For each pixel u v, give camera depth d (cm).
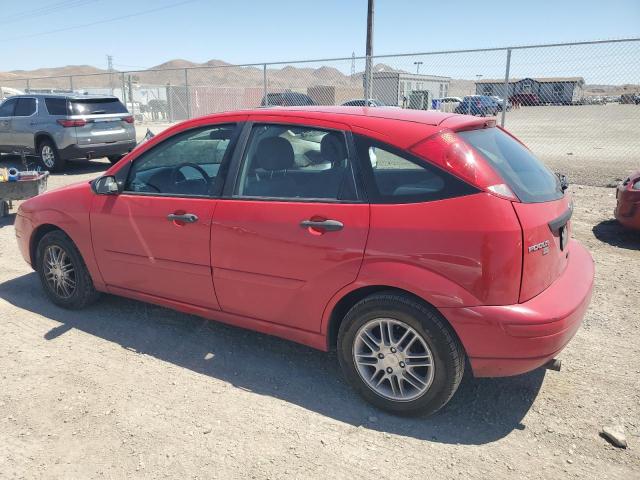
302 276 306
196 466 259
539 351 262
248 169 333
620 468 256
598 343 378
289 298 316
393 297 280
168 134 375
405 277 271
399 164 284
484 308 259
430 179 275
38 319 425
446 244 263
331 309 303
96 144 1215
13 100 1266
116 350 374
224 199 335
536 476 251
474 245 258
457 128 294
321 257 296
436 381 279
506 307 259
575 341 382
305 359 362
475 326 261
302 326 320
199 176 359
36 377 337
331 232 292
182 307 374
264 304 329
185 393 321
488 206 260
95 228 396
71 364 354
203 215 339
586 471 254
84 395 318
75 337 393
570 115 1359
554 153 1405
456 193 267
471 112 1282
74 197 413
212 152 354
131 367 351
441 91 1370
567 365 350
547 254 274
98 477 253
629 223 613
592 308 436
